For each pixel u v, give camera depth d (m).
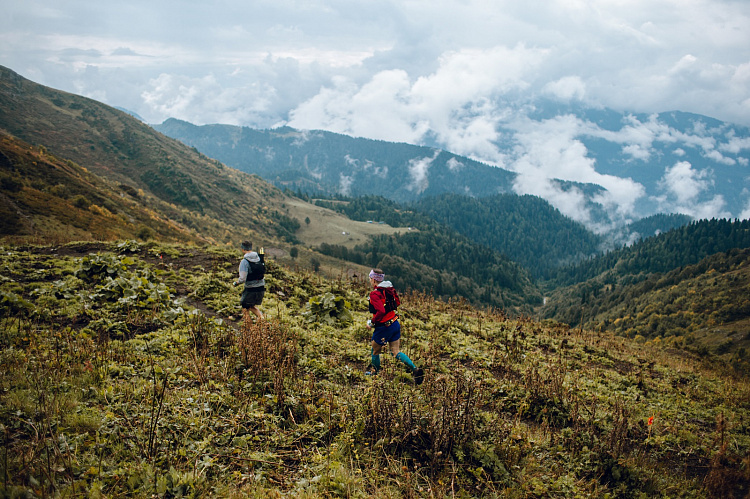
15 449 3.90
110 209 79.69
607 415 7.06
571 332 16.28
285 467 4.48
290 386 6.21
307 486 4.14
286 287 13.22
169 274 12.72
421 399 6.22
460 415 5.31
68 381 5.52
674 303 158.62
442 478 4.60
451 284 187.62
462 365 8.84
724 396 9.90
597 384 9.05
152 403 5.13
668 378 10.98
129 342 7.34
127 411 4.96
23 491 3.29
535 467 5.12
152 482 3.77
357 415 5.46
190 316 8.98
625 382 9.77
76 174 106.62
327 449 4.83
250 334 7.29
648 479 5.32
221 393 5.70
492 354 9.82
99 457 3.99
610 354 12.70
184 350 7.27
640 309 172.75
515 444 5.46
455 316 13.90
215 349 7.29
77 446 4.10
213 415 5.17
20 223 41.53
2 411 4.49
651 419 6.69
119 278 10.08
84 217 56.62
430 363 7.85
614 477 5.25
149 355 6.86
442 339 10.46
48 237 19.44
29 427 4.32
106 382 5.64
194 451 4.39
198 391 5.72
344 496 4.10
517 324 14.55
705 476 5.64
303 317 10.52
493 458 4.98
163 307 9.41
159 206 181.75
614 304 199.25
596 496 4.75
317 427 5.22
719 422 7.16
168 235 86.31
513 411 6.83
